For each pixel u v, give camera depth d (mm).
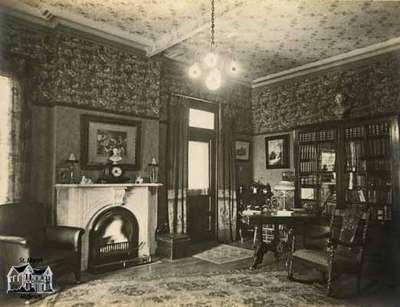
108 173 5395
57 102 5000
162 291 4051
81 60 5301
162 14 4906
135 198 5723
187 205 7000
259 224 5312
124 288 4152
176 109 6855
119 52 5805
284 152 7746
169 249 5684
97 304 3631
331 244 3998
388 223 5336
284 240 6664
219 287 4215
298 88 7559
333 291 4129
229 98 8070
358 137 6004
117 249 5387
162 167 6609
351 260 4027
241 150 8289
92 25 5230
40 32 5051
